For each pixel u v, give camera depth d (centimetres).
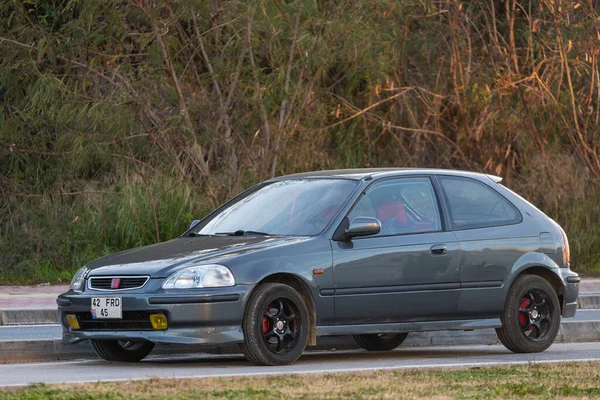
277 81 4875
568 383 1830
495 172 5525
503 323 2486
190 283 2122
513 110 5528
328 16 4856
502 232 2500
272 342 2216
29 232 4859
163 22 4662
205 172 4956
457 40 5525
